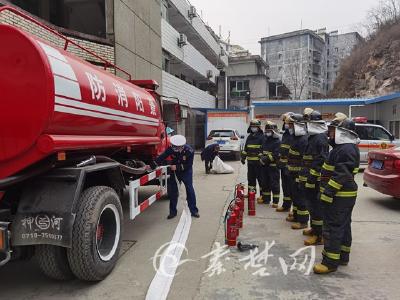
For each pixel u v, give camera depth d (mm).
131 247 5305
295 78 64500
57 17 13742
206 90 36875
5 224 3566
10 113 3480
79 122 4000
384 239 5645
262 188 8297
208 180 12086
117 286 4043
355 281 4145
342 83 43125
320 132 5402
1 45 3482
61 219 3609
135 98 5906
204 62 30688
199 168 15641
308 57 70125
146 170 6168
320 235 5379
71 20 14438
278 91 48250
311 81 70812
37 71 3434
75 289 3980
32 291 3945
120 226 4566
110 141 4910
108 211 4340
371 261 4754
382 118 21250
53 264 3893
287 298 3738
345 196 4254
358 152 4301
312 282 4121
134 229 6262
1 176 3613
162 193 6977
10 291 3953
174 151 6938
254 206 7176
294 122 6242
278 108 23047
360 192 9672
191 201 7109
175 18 24531
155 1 15297
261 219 6898
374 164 8352
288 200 7391
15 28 3455
